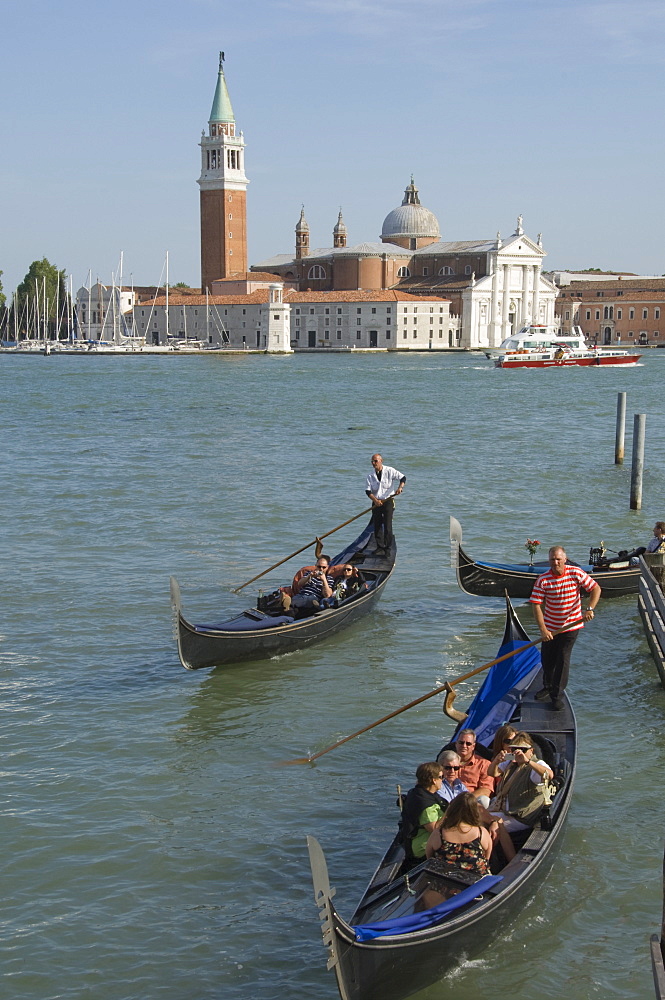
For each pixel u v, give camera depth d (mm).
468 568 23703
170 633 22969
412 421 72375
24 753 16781
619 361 158125
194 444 57656
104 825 14531
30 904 12758
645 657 21500
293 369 156250
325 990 11359
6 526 33875
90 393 102250
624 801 15156
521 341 158500
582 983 11430
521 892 11938
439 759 13281
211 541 31906
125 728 17844
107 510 36812
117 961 11781
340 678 20281
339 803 15219
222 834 14320
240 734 17641
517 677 17031
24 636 22562
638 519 35250
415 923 10781
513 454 52906
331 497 39531
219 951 11953
